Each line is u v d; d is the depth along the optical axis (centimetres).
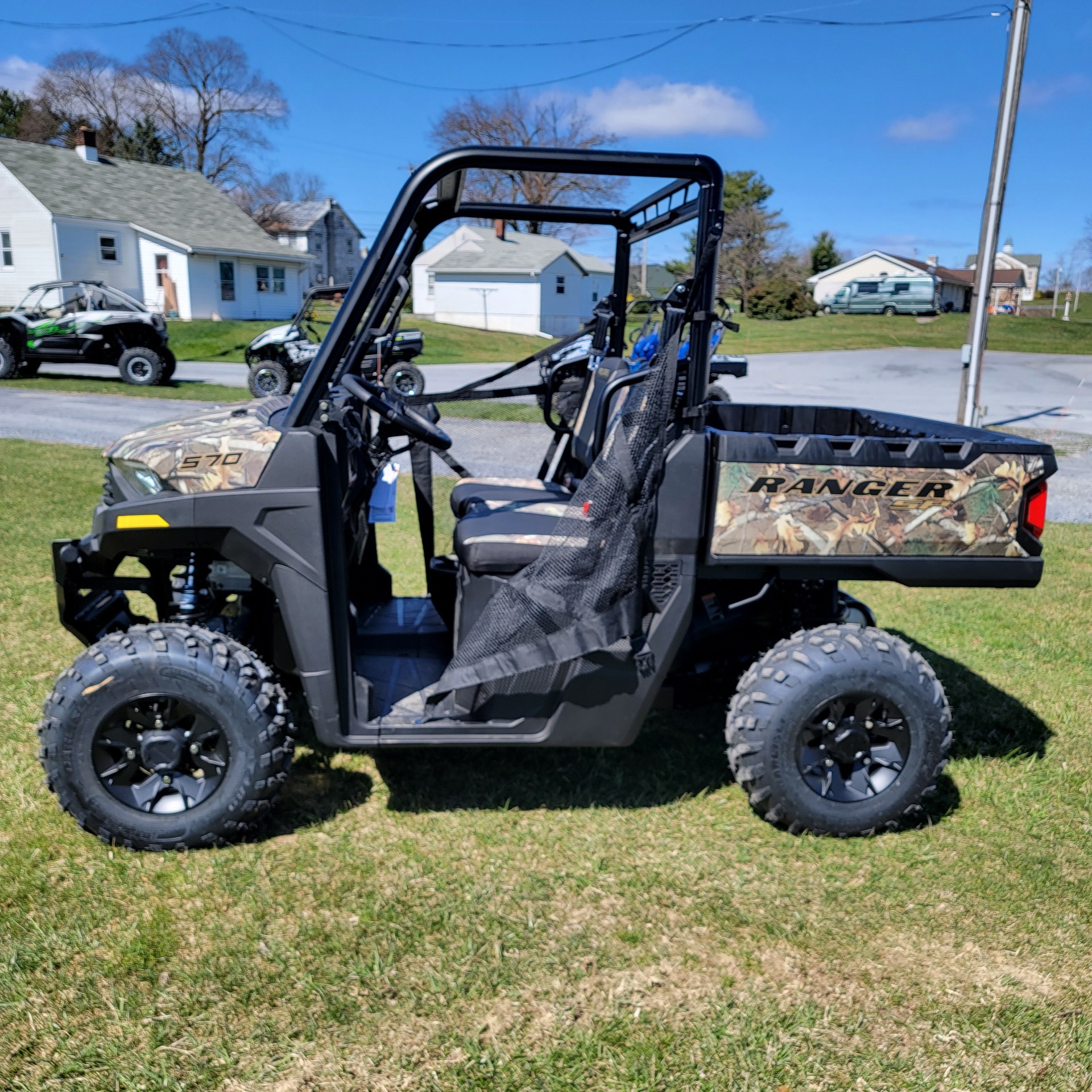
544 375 391
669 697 322
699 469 263
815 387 1833
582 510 261
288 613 255
